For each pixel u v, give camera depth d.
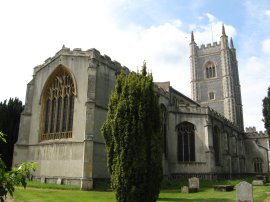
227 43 81.69
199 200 20.17
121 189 14.68
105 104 31.48
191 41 87.25
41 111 33.62
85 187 26.27
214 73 82.25
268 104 37.06
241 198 18.50
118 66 34.69
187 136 42.00
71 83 32.09
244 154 65.81
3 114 37.50
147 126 15.57
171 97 46.19
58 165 29.83
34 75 35.75
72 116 31.14
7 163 36.34
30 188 25.48
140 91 15.88
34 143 32.94
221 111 78.25
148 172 14.97
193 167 40.19
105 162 29.77
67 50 32.66
